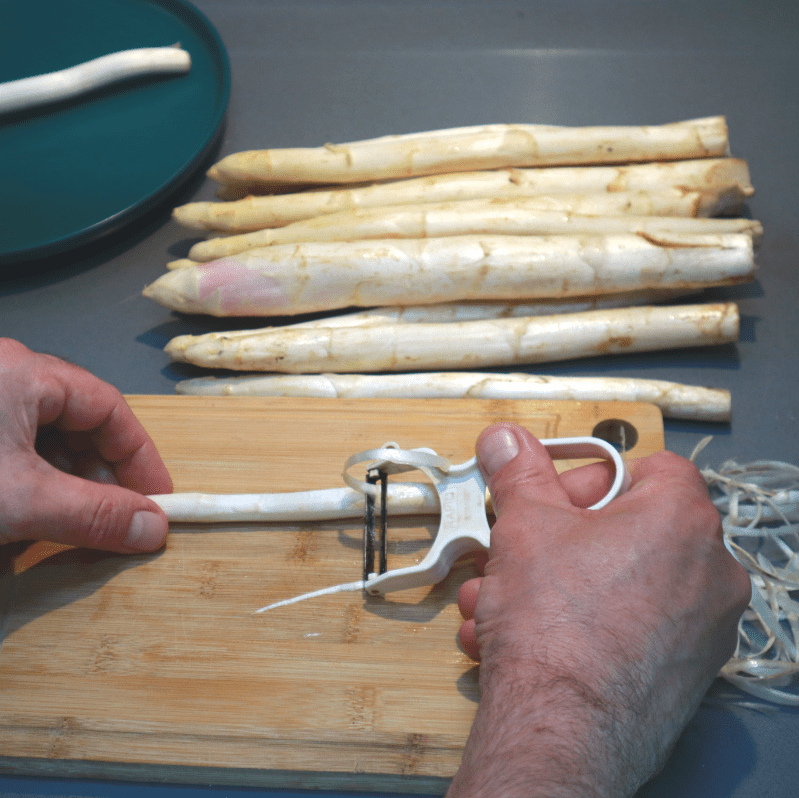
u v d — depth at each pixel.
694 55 1.43
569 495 0.73
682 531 0.60
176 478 0.88
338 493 0.82
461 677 0.73
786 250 1.16
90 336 1.11
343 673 0.73
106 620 0.78
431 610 0.77
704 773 0.73
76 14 1.43
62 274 1.18
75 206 1.17
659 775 0.72
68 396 0.76
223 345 0.99
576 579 0.58
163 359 1.08
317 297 1.02
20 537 0.71
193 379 1.02
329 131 1.33
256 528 0.83
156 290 1.05
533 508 0.62
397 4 1.55
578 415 0.91
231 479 0.88
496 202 1.07
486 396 0.97
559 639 0.55
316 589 0.79
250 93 1.40
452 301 1.05
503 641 0.57
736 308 1.00
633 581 0.57
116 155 1.23
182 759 0.70
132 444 0.82
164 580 0.80
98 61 1.28
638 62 1.42
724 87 1.37
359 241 1.02
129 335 1.11
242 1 1.56
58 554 0.82
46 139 1.25
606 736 0.52
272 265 1.00
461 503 0.73
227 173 1.15
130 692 0.73
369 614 0.77
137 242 1.22
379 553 0.79
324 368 1.01
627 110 1.34
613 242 0.99
